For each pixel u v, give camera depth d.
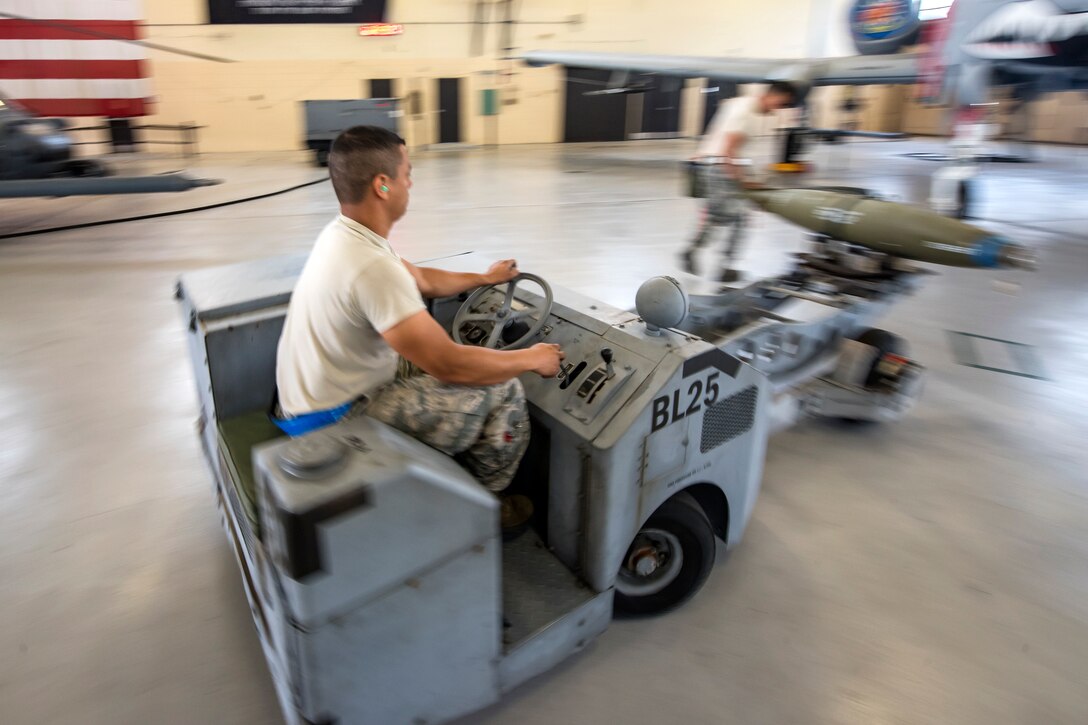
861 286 3.35
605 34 15.95
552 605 1.71
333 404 1.62
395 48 14.85
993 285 5.40
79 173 8.15
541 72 15.92
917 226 3.15
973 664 1.85
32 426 3.12
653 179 10.80
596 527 1.70
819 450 2.98
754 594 2.11
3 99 7.64
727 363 1.82
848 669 1.83
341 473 1.17
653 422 1.67
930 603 2.08
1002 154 13.87
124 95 13.75
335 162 1.55
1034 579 2.19
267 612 1.41
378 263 1.50
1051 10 5.79
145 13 13.39
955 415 3.30
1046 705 1.73
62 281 5.40
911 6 14.00
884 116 20.28
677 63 10.24
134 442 3.00
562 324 1.99
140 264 5.90
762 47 16.77
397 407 1.64
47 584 2.13
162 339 4.18
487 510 1.33
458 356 1.53
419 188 9.70
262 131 14.74
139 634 1.94
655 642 1.91
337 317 1.54
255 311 1.99
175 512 2.51
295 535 1.10
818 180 9.88
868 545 2.35
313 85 14.67
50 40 12.93
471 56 15.33
